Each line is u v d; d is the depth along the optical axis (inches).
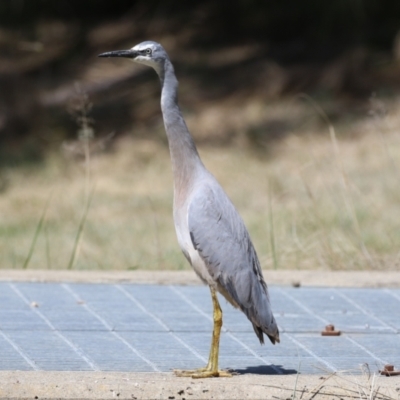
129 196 702.5
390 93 871.1
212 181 273.0
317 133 832.9
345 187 533.0
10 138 902.4
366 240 482.0
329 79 913.5
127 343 298.8
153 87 970.1
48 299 351.9
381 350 295.7
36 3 1162.0
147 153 827.4
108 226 607.2
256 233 534.6
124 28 1111.6
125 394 241.8
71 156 821.9
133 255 504.7
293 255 456.1
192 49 1043.3
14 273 387.9
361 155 753.6
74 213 655.1
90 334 307.9
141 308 343.0
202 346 298.0
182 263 465.1
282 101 909.2
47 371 260.8
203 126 878.4
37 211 668.1
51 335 305.1
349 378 257.3
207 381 253.4
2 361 274.5
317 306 350.0
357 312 343.0
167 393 243.4
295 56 981.2
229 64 994.1
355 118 844.0
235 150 819.4
